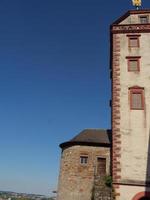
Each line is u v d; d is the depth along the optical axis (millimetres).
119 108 30906
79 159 34688
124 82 32156
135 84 31938
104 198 27516
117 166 28547
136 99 31234
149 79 32125
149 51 33688
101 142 34969
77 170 34250
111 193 27578
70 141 35844
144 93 31391
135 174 28141
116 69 32969
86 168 34156
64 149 36625
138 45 34188
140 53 33656
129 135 29641
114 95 31609
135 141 29344
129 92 31609
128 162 28594
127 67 32969
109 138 36062
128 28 35094
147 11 36375
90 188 33125
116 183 27969
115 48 34219
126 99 31297
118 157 28875
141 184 27656
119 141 29469
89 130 38531
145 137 29422
